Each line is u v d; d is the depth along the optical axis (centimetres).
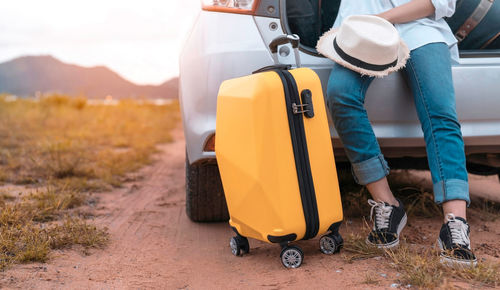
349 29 199
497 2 242
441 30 218
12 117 924
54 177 402
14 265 190
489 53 226
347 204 290
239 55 217
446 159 193
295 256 189
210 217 272
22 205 280
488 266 174
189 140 231
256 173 181
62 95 1477
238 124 188
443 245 183
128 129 889
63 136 708
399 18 213
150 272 194
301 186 183
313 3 245
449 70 206
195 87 226
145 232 256
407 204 297
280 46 217
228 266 200
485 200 305
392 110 220
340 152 237
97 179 412
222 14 224
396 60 200
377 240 198
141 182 423
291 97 180
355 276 176
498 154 268
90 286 175
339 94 199
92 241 225
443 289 158
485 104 222
